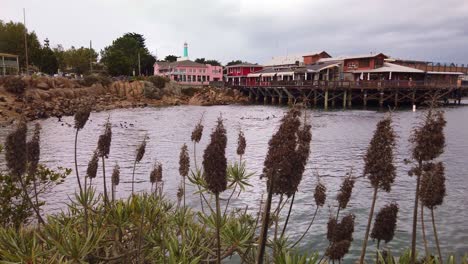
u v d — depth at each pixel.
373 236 5.91
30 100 61.69
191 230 8.52
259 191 20.64
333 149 34.72
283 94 98.38
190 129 48.84
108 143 7.85
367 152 5.39
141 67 158.50
